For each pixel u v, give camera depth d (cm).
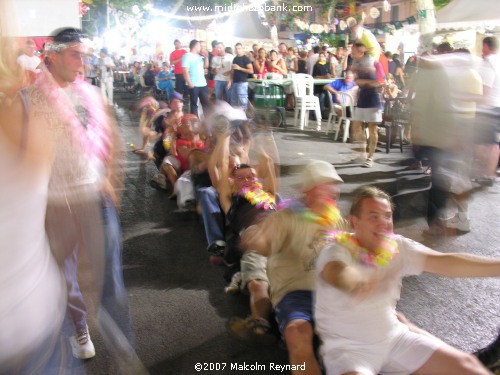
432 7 949
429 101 495
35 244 134
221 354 321
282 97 1197
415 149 519
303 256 305
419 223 560
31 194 129
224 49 1230
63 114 194
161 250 486
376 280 246
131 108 1592
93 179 234
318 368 268
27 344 133
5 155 123
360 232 253
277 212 317
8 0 129
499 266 257
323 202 311
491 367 288
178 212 595
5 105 127
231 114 479
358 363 244
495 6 1106
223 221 448
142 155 884
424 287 410
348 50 1441
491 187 699
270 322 330
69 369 159
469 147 515
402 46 1684
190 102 1072
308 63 1406
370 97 795
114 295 275
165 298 393
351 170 793
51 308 142
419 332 268
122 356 272
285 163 833
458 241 509
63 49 259
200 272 439
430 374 245
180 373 302
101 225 241
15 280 129
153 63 2002
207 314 370
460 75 490
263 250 316
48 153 134
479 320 362
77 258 256
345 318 249
